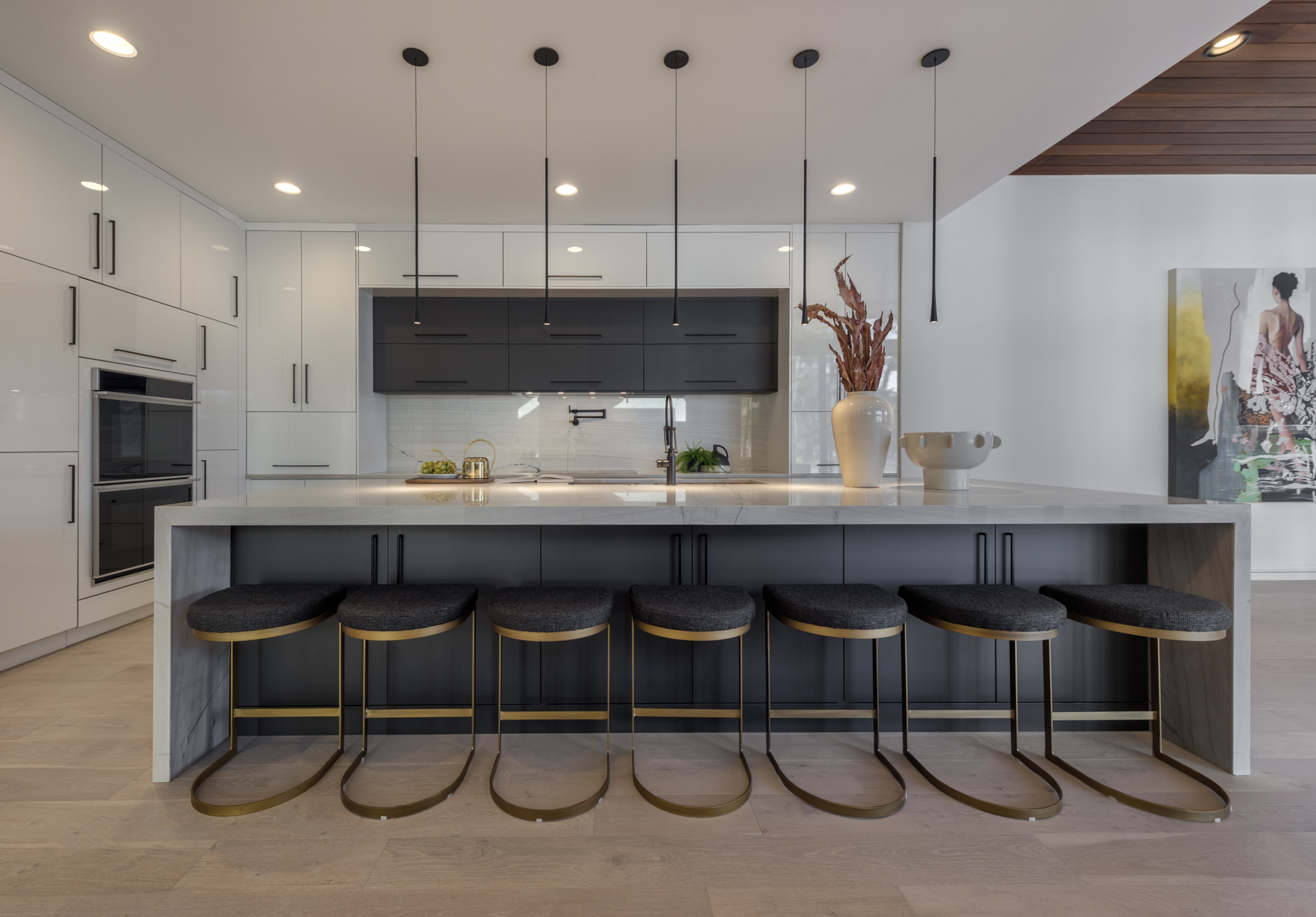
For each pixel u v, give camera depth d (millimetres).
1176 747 2029
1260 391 4188
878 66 2414
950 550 2129
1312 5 2523
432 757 1932
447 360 4234
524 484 2748
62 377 2742
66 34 2211
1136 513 1785
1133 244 4227
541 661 2080
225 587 2021
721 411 4660
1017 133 2936
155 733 1766
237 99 2629
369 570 2059
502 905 1314
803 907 1315
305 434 4043
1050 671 1900
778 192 3604
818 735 2102
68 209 2756
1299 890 1369
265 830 1558
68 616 2789
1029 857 1476
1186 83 3100
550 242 4090
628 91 2572
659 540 2080
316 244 4027
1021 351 4215
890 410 2354
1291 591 3986
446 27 2170
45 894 1330
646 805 1683
